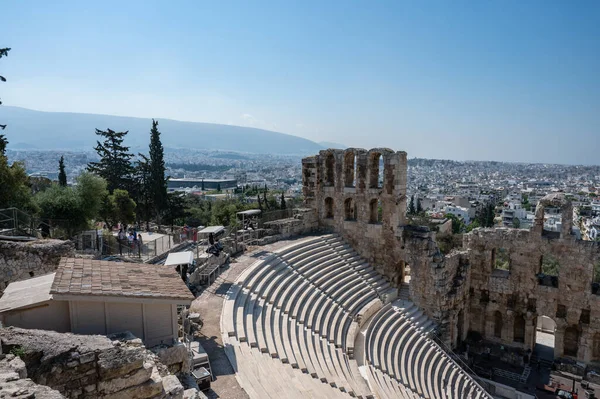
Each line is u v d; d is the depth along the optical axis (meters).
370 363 29.36
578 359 38.09
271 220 49.47
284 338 26.31
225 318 25.69
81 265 19.33
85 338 13.62
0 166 35.56
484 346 41.44
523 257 40.22
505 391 34.72
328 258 42.25
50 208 39.28
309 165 49.38
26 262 25.19
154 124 67.56
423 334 37.78
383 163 43.16
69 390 12.22
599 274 65.94
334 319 32.78
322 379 22.95
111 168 73.06
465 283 42.41
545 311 39.34
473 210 194.25
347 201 48.34
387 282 43.97
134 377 13.20
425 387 30.50
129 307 16.83
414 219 86.56
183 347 17.34
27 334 13.07
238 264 36.12
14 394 8.99
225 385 18.72
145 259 34.75
